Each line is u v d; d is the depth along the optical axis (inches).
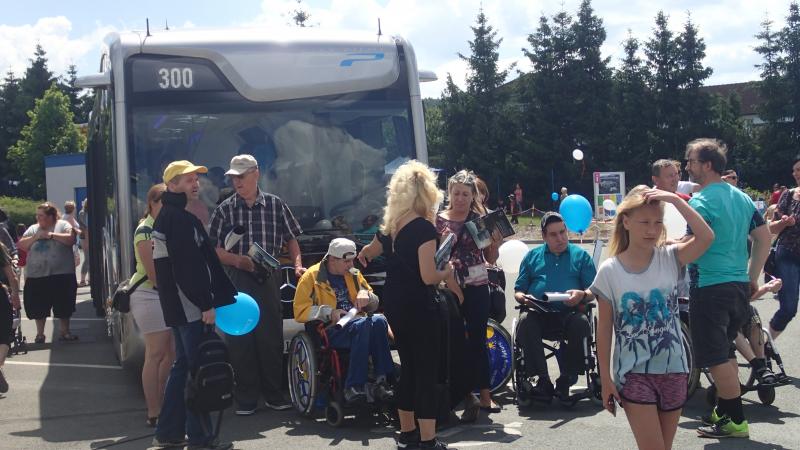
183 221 226.8
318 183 317.7
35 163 3218.5
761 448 227.9
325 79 322.0
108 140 336.2
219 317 241.0
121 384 345.1
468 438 246.4
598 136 2432.3
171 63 310.3
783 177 2493.8
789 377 283.4
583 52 2495.1
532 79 2517.2
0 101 3686.0
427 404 222.8
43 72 3752.5
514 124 2539.4
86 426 275.9
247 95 314.5
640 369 167.8
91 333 490.6
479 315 266.7
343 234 317.7
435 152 2679.6
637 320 168.7
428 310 221.0
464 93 2593.5
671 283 170.2
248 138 313.4
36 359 406.6
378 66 328.2
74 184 1070.4
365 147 323.3
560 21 2529.5
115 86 305.1
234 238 280.7
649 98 2421.3
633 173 2410.2
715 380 237.1
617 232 173.0
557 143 2442.2
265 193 301.3
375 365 263.9
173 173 228.5
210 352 230.4
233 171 284.7
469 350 265.6
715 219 233.1
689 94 2400.3
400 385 229.3
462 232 267.1
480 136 2544.3
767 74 2522.1
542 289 286.7
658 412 172.2
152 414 269.9
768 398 272.8
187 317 230.4
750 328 271.3
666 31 2415.1
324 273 278.5
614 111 2431.1
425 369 223.0
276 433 260.7
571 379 281.7
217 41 315.6
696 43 2406.5
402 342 224.7
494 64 2596.0
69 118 3265.3
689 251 169.8
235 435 259.3
